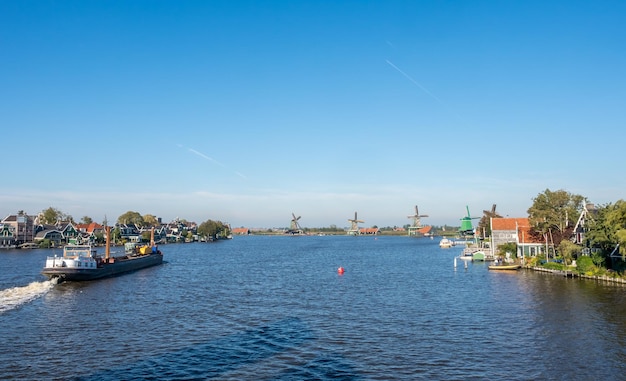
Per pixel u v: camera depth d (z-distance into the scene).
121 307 52.53
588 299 54.69
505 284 70.88
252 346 36.31
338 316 47.44
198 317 47.06
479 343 36.72
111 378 29.08
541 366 31.06
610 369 30.27
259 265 110.62
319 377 29.31
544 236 101.19
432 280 78.19
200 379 28.98
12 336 39.06
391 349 35.31
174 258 136.25
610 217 71.38
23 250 166.75
